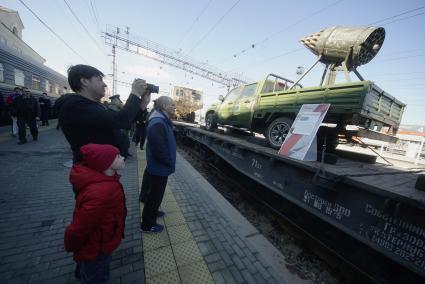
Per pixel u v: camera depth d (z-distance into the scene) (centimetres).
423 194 159
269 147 381
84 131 148
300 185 245
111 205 128
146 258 207
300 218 359
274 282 199
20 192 321
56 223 249
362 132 285
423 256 138
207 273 197
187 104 1584
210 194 388
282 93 372
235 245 244
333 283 229
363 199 178
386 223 161
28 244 210
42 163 464
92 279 138
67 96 157
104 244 132
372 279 219
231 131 680
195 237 250
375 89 270
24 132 627
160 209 311
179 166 554
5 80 847
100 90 159
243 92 538
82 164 130
